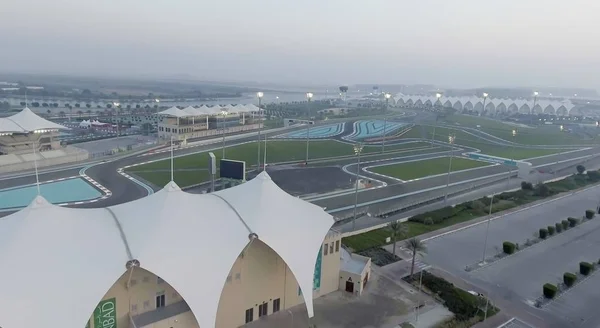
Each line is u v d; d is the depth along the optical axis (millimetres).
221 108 132375
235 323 31250
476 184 79875
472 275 42562
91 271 25000
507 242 48781
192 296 26891
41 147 82875
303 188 70625
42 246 25328
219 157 90500
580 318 35781
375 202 65188
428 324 32812
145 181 69125
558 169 98250
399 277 40781
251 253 31297
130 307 27594
